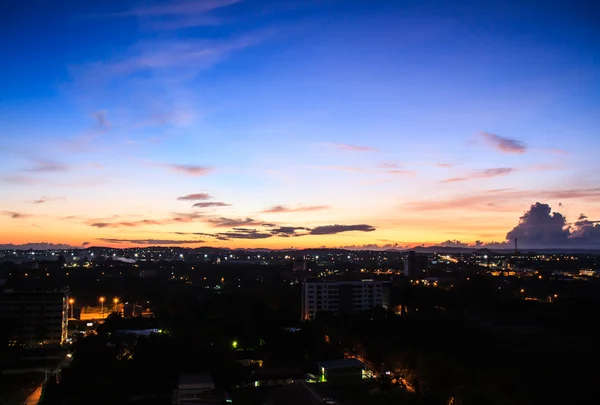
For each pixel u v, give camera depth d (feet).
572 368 343.26
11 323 537.65
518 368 351.46
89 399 310.45
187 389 316.60
